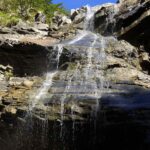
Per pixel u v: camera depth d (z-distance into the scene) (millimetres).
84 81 13484
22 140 13883
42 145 13516
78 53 14766
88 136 12273
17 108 13117
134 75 13461
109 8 17203
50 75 14953
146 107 11281
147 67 14680
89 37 16469
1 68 15781
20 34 17016
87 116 11914
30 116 12922
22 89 13906
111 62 14031
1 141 14461
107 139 12031
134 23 15367
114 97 12094
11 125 13555
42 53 15609
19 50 15688
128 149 11852
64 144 12953
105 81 13258
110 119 11578
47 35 17609
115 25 16562
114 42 15312
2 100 13523
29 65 15945
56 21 20609
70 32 17453
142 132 11219
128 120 11328
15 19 18031
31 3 22078
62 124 12320
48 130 12812
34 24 18234
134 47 15156
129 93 12258
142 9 15219
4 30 16703
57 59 15297
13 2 21531
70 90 13086
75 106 12117
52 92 13203
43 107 12680
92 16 18344
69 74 14062
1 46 15680
